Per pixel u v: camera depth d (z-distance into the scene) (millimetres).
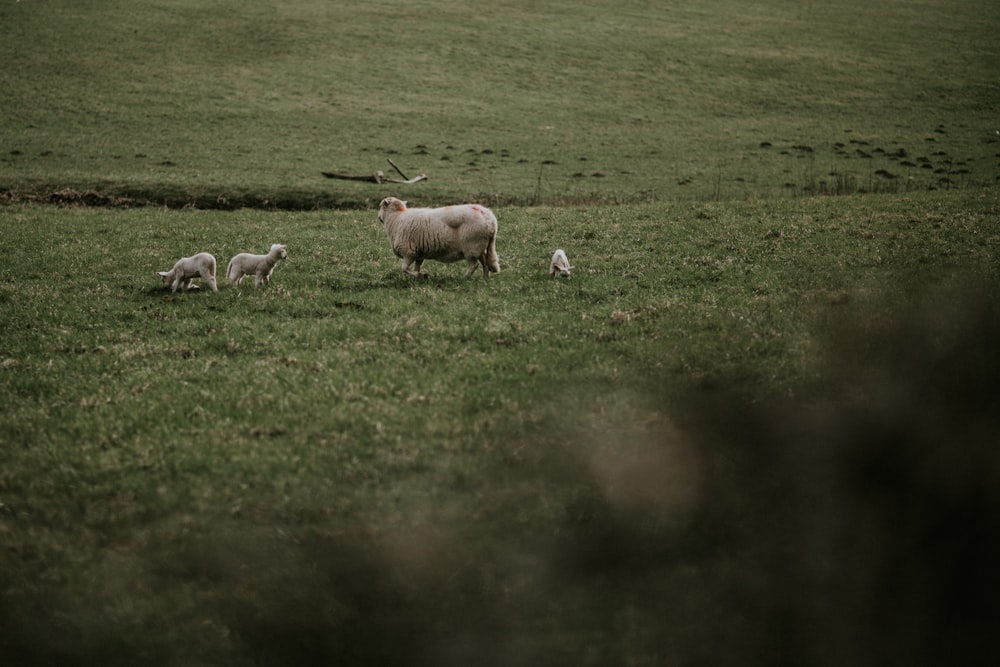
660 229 28391
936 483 8344
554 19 90062
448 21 86750
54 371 14453
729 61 78625
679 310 17375
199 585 9461
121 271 22391
